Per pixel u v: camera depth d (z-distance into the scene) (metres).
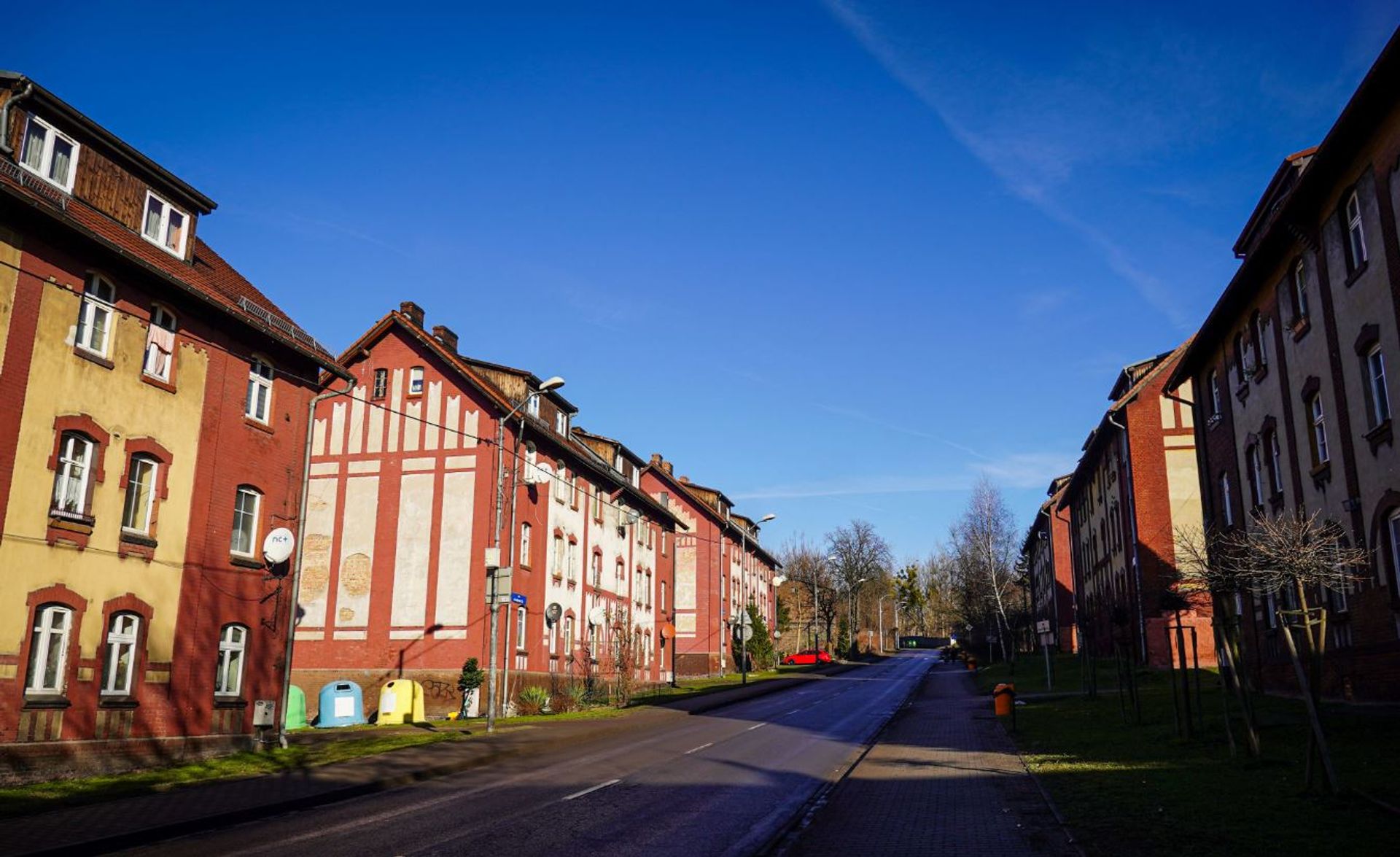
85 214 17.28
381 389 33.72
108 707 16.80
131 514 17.88
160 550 18.25
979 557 70.38
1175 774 13.34
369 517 32.69
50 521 15.94
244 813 12.66
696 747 20.41
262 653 20.75
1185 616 35.62
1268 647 24.02
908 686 45.72
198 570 19.12
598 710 30.91
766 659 70.25
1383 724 15.59
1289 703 20.75
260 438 21.30
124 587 17.34
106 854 10.38
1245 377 24.66
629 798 13.52
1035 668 49.09
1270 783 11.93
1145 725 19.86
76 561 16.38
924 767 16.41
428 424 32.91
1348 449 18.34
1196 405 29.41
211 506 19.66
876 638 124.25
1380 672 17.17
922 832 10.78
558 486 37.69
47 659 15.85
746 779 15.41
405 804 13.43
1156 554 36.47
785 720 27.61
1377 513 17.17
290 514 22.06
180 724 18.36
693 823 11.52
